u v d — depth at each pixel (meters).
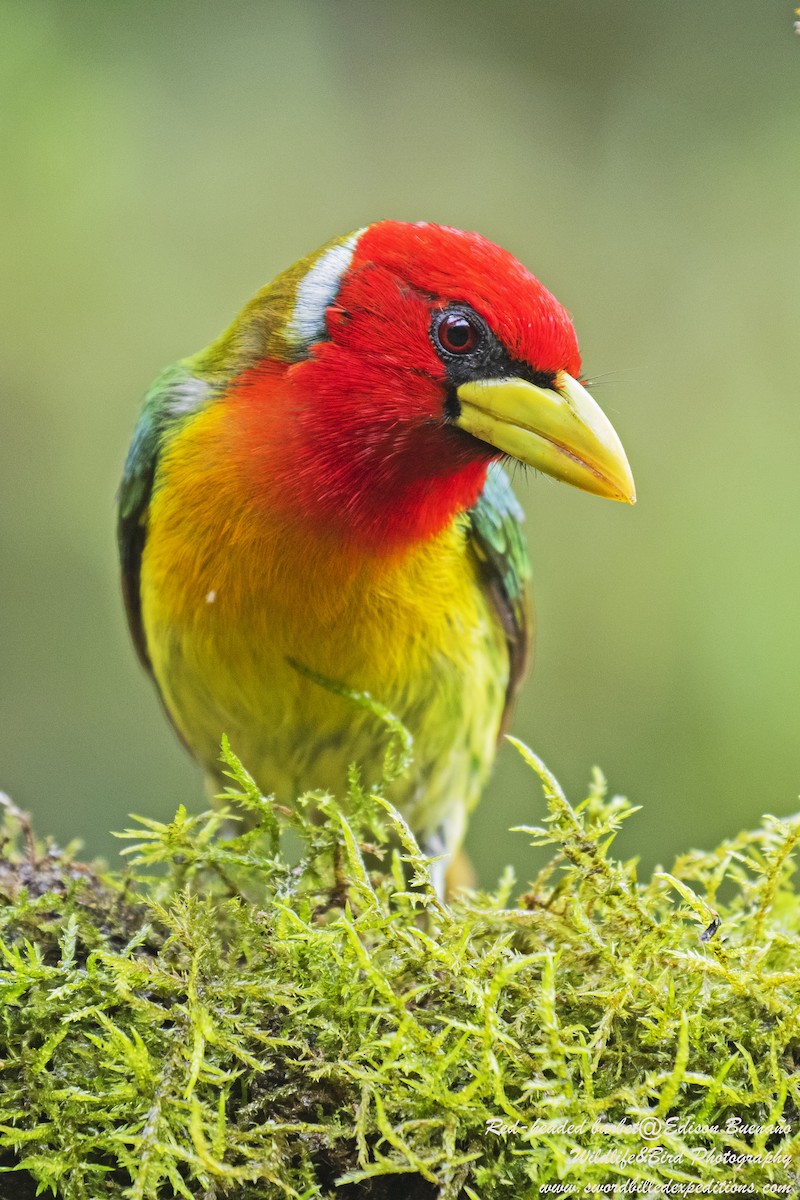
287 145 17.36
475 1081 4.62
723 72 18.02
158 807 14.27
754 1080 4.71
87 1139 4.70
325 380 7.01
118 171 16.03
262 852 5.62
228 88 17.33
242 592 7.18
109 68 16.38
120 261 15.93
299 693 7.54
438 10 18.62
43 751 14.37
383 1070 4.71
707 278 16.81
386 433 6.99
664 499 15.23
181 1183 4.57
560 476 6.97
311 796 5.70
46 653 14.68
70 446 15.35
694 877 5.73
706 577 14.65
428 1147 4.66
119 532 8.57
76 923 5.28
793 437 15.70
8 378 15.37
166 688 8.01
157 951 5.41
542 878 5.45
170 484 7.36
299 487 6.96
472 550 8.34
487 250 7.08
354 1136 4.73
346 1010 4.89
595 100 18.23
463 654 7.95
